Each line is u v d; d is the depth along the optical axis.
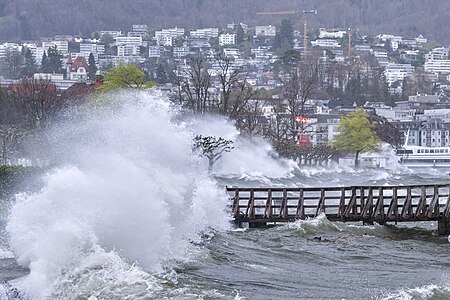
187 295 68.56
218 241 103.19
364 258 99.19
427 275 87.38
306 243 109.75
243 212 130.12
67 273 69.88
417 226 130.00
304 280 81.75
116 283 69.12
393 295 74.25
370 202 127.75
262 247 103.31
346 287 78.94
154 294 68.00
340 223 126.62
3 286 67.19
